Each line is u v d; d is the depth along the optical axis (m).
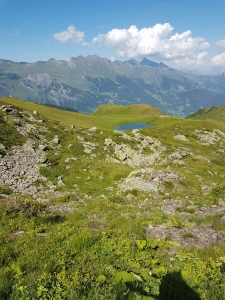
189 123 124.06
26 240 10.95
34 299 6.38
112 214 19.19
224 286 7.18
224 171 38.28
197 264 8.51
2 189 23.80
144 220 16.59
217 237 12.05
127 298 6.60
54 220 16.56
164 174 30.16
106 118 139.00
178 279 7.57
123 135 61.00
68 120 93.06
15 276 7.36
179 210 20.11
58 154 39.47
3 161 30.69
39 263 8.48
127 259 9.20
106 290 6.74
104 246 10.39
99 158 43.91
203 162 42.03
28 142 40.53
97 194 27.45
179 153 50.62
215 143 86.62
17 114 52.53
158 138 73.75
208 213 18.66
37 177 29.59
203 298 6.77
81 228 15.09
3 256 9.04
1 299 6.47
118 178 32.38
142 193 25.59
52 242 10.85
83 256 9.27
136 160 47.94
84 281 7.18
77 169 34.16
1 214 15.57
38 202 20.67
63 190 27.45
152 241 10.80
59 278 7.23
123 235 12.26
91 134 57.34
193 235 12.50
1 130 40.47
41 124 52.38
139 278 7.45
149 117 146.62
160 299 6.68
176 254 9.66
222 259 8.66
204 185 28.78
